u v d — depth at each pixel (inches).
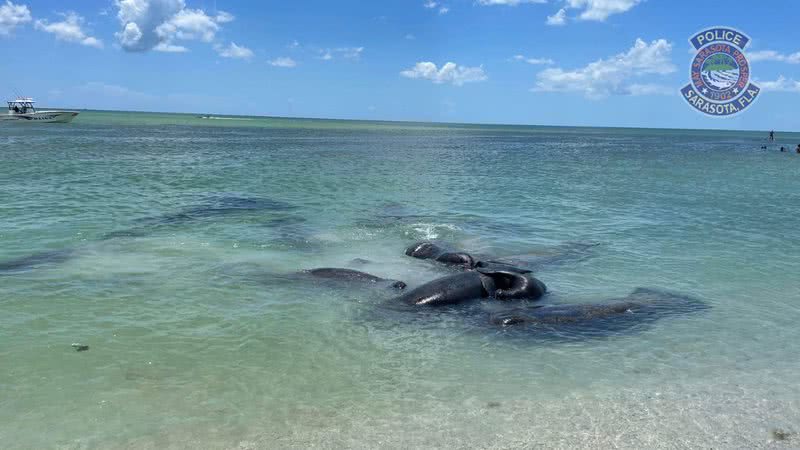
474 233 758.5
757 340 409.1
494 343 401.4
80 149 1825.8
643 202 1043.9
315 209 913.5
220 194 1035.3
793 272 587.5
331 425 291.9
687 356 381.4
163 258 596.4
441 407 311.6
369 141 3046.3
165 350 374.3
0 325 404.5
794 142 4731.8
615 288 530.3
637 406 315.3
